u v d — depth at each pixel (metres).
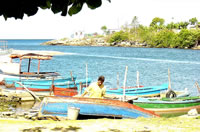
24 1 2.26
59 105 11.26
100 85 11.48
